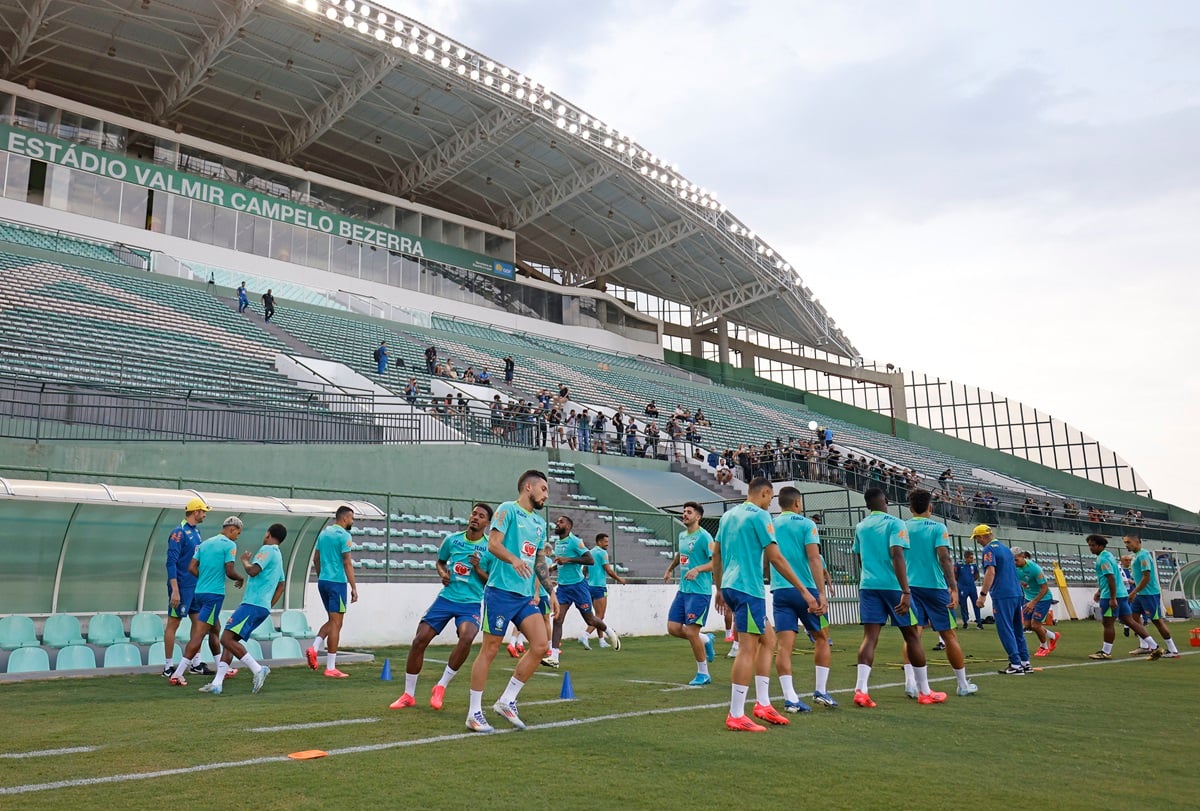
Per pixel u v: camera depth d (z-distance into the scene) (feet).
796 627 24.04
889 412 215.92
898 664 35.96
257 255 141.38
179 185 134.92
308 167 168.96
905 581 24.64
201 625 28.68
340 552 32.53
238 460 57.93
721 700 25.54
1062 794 14.55
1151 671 34.47
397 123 153.17
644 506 75.41
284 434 64.64
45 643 32.76
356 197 163.22
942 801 14.07
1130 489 181.27
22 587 33.58
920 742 19.03
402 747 18.21
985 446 202.49
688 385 173.78
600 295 197.36
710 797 14.25
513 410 87.35
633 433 97.35
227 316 102.17
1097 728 20.94
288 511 38.52
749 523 21.39
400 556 55.06
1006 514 103.14
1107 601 40.57
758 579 21.12
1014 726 21.16
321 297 138.62
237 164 147.64
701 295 209.05
